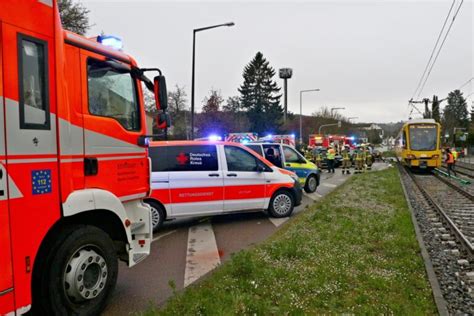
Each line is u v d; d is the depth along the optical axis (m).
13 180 3.10
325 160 27.00
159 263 5.94
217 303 4.00
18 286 3.12
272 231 7.99
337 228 7.53
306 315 3.84
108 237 4.16
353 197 12.12
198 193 8.27
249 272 4.93
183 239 7.42
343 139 43.19
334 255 5.75
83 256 3.84
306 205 11.11
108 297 4.13
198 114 40.25
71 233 3.74
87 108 3.96
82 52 3.93
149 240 4.94
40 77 3.37
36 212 3.29
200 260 6.08
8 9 3.08
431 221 9.20
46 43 3.43
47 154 3.41
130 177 4.60
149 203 7.85
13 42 3.11
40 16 3.38
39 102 3.35
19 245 3.14
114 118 4.37
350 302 4.17
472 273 5.37
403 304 4.11
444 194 14.38
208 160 8.48
